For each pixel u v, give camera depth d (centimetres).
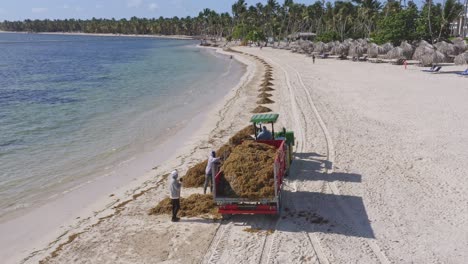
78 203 1447
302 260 977
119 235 1170
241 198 1183
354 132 2083
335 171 1556
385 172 1524
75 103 3322
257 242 1076
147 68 6488
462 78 3903
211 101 3403
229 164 1259
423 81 3772
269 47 12550
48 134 2355
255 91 3825
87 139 2259
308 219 1189
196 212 1276
